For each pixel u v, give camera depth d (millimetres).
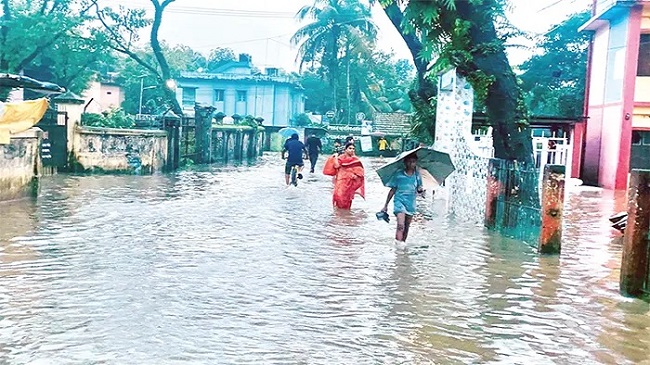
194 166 31828
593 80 29844
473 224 14258
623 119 26156
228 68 60906
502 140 15656
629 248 8148
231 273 8875
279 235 12117
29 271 8633
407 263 9906
